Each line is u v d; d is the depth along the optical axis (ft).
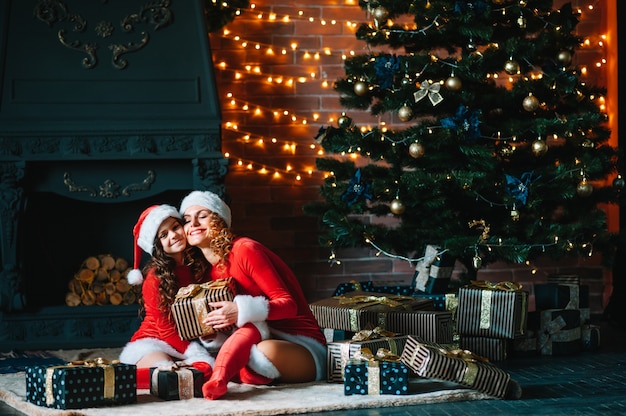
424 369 11.46
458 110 15.49
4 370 14.82
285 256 20.22
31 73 17.67
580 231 15.75
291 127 20.26
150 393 11.80
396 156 16.28
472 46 15.96
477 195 15.83
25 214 18.22
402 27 16.52
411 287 16.24
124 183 17.79
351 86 16.67
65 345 17.60
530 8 16.33
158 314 12.60
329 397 11.42
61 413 10.54
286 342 12.39
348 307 14.10
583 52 20.94
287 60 20.26
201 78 18.03
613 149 16.49
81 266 19.02
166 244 12.58
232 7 19.57
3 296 17.49
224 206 12.85
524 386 12.60
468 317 14.57
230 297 12.03
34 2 17.92
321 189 17.04
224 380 11.39
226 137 20.07
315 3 20.35
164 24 18.20
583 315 15.83
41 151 17.35
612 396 11.83
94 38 17.98
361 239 16.44
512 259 15.48
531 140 16.56
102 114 17.58
